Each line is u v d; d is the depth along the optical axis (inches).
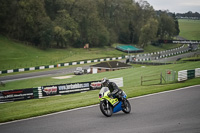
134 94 697.6
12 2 3747.5
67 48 4101.9
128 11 5324.8
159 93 707.4
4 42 3430.1
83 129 370.3
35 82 1824.6
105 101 455.2
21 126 417.7
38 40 3850.9
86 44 4296.3
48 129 383.6
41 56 3250.5
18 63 2768.2
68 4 4370.1
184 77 1136.2
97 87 1098.1
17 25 3720.5
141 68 2042.3
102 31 4630.9
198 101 554.6
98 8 5064.0
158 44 5339.6
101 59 3193.9
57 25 4052.7
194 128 351.3
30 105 751.7
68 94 1019.3
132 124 385.7
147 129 354.9
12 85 1763.0
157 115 440.1
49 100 868.0
